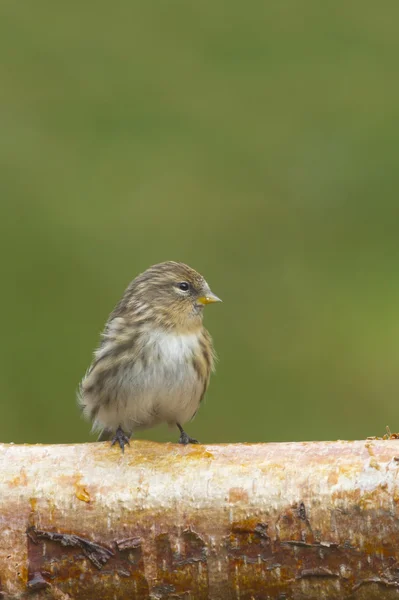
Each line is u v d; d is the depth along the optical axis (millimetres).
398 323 13000
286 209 13719
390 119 13969
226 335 13109
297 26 14781
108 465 7258
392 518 6727
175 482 7109
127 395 9000
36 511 7137
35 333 12891
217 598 6996
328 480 6895
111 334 9109
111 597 7074
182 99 14266
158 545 7031
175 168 13859
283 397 12789
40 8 14742
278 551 6887
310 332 13039
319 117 14109
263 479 7000
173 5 14805
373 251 13430
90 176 13742
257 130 14062
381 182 13703
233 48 14633
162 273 9305
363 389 12703
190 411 9250
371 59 14539
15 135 13852
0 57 14336
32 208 13453
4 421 12516
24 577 7090
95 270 13242
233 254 13516
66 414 12641
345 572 6785
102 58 14477
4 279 13117
